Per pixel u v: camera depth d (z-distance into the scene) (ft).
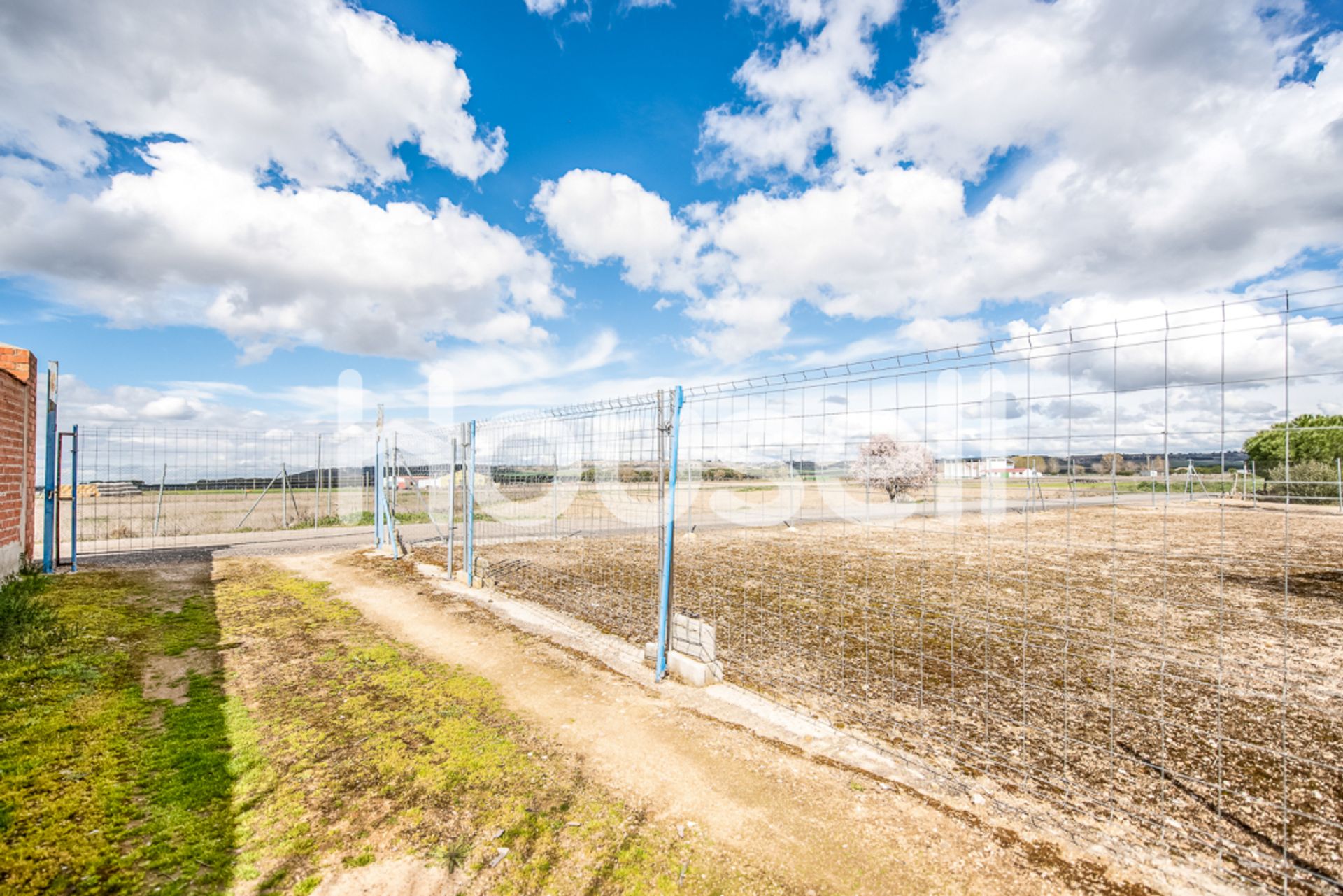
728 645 19.45
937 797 10.68
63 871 8.08
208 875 8.23
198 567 31.40
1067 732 13.35
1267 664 18.33
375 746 12.14
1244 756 12.26
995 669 17.57
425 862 8.69
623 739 12.76
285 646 18.29
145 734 12.17
